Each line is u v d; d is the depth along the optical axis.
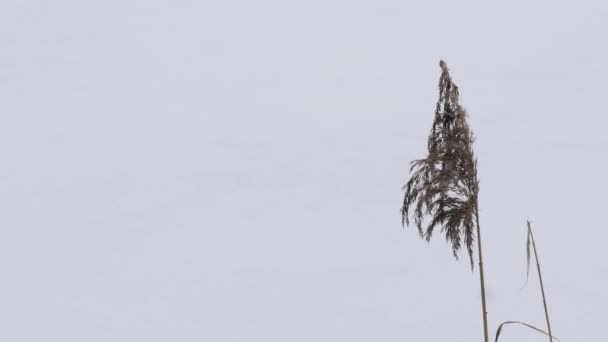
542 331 13.73
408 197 14.77
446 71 14.79
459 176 14.34
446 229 14.47
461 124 14.53
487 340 14.00
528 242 13.97
